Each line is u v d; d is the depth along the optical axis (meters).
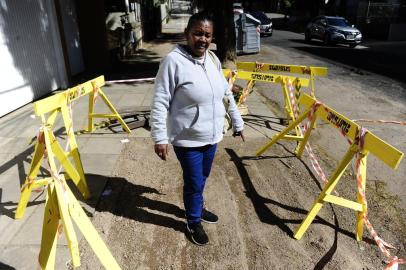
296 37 23.03
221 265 2.89
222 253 3.02
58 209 2.26
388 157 2.77
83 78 10.09
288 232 3.33
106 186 3.97
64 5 9.69
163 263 2.89
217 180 4.21
